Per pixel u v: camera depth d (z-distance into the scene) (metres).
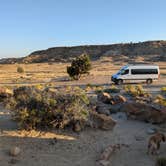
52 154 11.44
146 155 11.67
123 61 161.75
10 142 12.21
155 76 43.19
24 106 14.00
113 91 30.16
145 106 17.25
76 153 11.68
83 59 49.59
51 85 40.53
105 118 14.92
